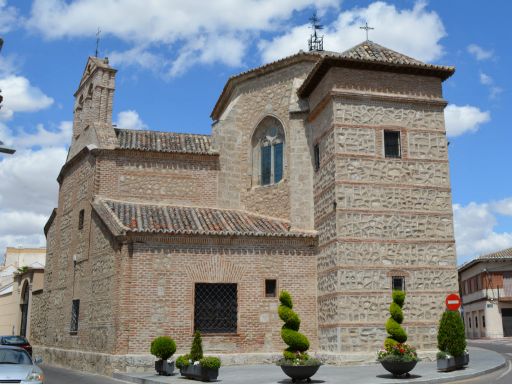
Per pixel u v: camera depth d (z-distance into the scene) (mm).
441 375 17469
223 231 23766
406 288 22844
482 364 20781
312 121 26562
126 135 29266
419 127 24500
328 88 24188
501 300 57750
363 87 24219
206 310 23109
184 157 28312
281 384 16484
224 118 29266
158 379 18438
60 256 30875
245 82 29859
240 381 17406
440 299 23047
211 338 22781
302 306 24125
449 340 19250
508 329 57656
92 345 24234
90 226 26734
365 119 23969
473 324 63625
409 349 17656
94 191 26766
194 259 23219
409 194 23750
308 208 25812
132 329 21875
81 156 29438
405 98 24453
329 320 22938
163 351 19938
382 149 23859
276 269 24141
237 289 23516
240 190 28812
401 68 24375
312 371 16812
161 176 27906
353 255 22656
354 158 23516
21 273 43281
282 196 27078
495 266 59094
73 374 23047
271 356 23156
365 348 21984
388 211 23359
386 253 22969
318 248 24688
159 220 24469
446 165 24406
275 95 28359
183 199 27953
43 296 33375
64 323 28438
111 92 29328
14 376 13656
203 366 17703
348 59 23734
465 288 67188
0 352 15422
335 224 22906
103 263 24234
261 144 29016
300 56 27328
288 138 27250
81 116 31672
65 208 31188
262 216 27438
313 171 26141
